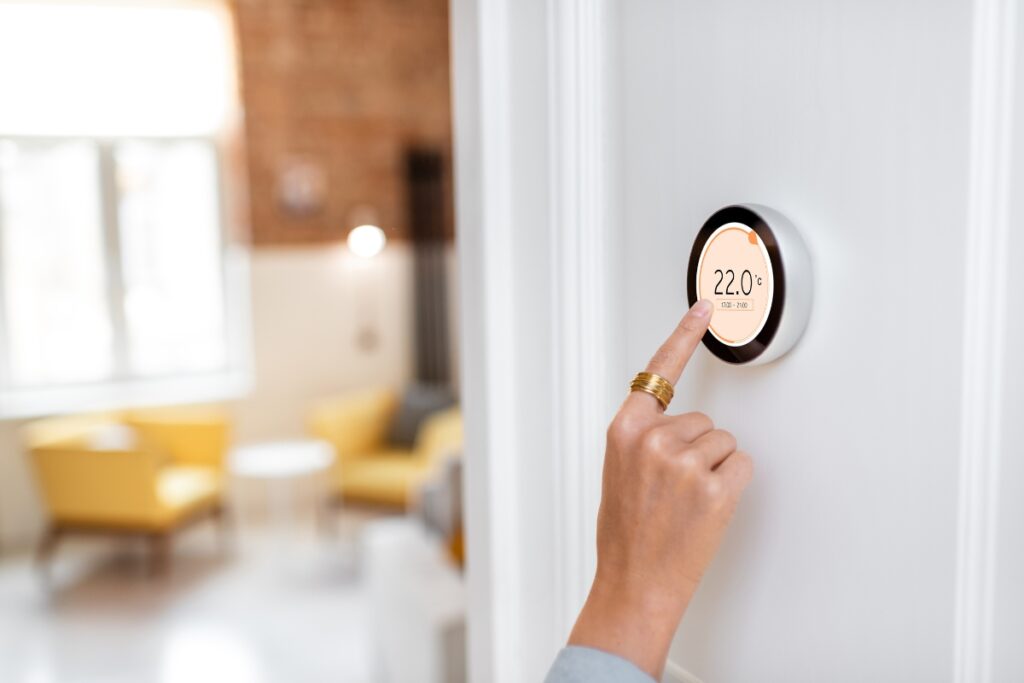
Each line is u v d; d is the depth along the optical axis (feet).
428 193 18.24
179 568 14.94
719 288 1.71
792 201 1.62
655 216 1.99
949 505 1.40
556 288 2.28
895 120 1.43
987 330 1.34
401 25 17.56
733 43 1.73
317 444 16.57
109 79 16.66
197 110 17.30
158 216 17.65
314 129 17.33
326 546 15.99
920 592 1.46
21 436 16.07
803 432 1.65
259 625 12.57
